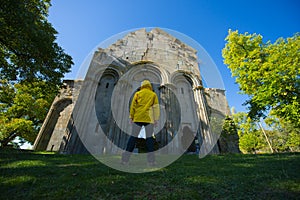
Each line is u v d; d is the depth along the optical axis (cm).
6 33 698
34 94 1614
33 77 829
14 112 1590
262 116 1152
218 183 175
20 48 750
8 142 1608
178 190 155
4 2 611
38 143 1059
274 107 1009
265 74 1007
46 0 939
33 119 1798
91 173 222
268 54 1181
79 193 146
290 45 1048
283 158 349
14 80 868
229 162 324
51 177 201
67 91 1231
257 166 270
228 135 828
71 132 609
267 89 973
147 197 137
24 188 160
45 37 746
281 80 924
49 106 1678
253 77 1114
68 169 251
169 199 133
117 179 190
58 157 421
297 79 897
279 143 2800
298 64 925
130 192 149
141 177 202
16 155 414
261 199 131
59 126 1080
